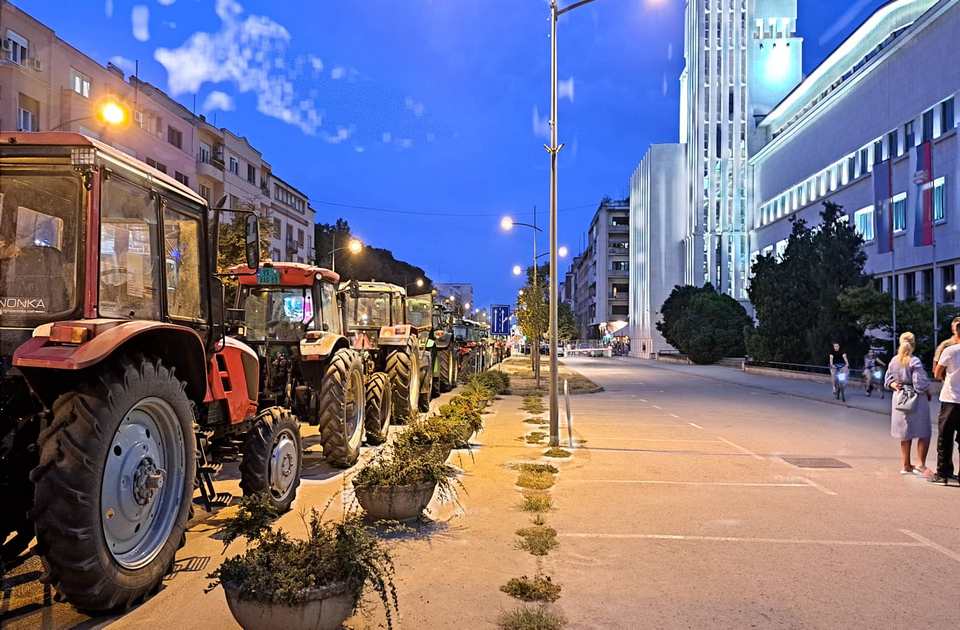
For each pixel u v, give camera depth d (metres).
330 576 3.91
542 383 27.88
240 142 45.69
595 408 18.94
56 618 4.36
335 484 8.36
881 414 17.69
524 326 33.88
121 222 4.86
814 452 11.30
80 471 3.98
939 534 6.45
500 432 13.46
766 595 4.86
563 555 5.75
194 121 40.03
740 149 65.81
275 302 9.81
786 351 35.28
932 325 26.42
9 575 5.07
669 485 8.62
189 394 5.52
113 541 4.36
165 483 4.86
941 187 33.22
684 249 71.19
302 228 60.22
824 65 50.47
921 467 9.58
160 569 4.69
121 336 4.27
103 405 4.12
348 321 15.45
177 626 4.26
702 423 15.41
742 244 65.00
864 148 41.91
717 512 7.24
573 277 154.25
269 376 8.91
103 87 31.03
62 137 4.45
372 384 11.27
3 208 4.57
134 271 4.98
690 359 54.91
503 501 7.66
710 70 66.81
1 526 4.42
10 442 4.32
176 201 5.57
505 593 4.86
